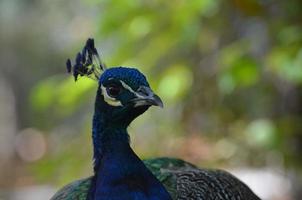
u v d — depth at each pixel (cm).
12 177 3262
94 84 1149
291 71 1041
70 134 1355
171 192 783
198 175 827
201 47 1244
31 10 4097
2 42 4212
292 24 1138
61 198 798
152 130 1327
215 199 792
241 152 1320
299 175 1296
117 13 1139
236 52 1099
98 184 720
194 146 1317
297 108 1275
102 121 723
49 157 1255
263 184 1616
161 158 897
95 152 736
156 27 1150
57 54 4106
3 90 4309
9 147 4141
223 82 1087
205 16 1198
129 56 1173
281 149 1183
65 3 3641
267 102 1302
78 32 1466
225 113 1324
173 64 1199
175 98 1162
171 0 1132
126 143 725
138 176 718
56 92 1183
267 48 1141
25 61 4225
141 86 698
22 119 4281
